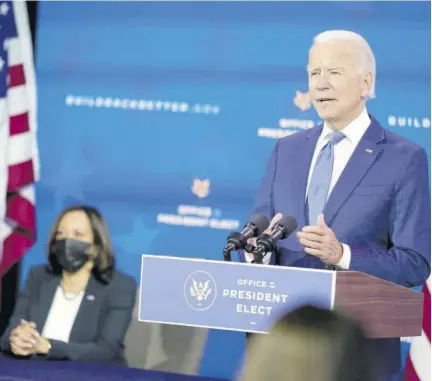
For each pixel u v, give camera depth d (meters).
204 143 11.92
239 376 2.75
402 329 7.91
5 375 11.35
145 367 11.93
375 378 2.66
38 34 12.48
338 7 11.44
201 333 11.84
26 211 12.43
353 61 11.29
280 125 11.62
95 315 12.11
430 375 10.93
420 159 11.04
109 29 12.24
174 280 8.05
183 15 12.00
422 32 11.20
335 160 11.23
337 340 2.64
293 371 2.60
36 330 12.21
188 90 11.98
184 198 11.98
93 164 12.29
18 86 12.48
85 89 12.31
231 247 8.12
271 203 11.51
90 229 12.22
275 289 7.70
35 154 12.45
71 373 11.57
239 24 11.80
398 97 11.21
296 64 11.59
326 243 9.53
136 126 12.16
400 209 10.96
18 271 12.40
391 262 10.75
